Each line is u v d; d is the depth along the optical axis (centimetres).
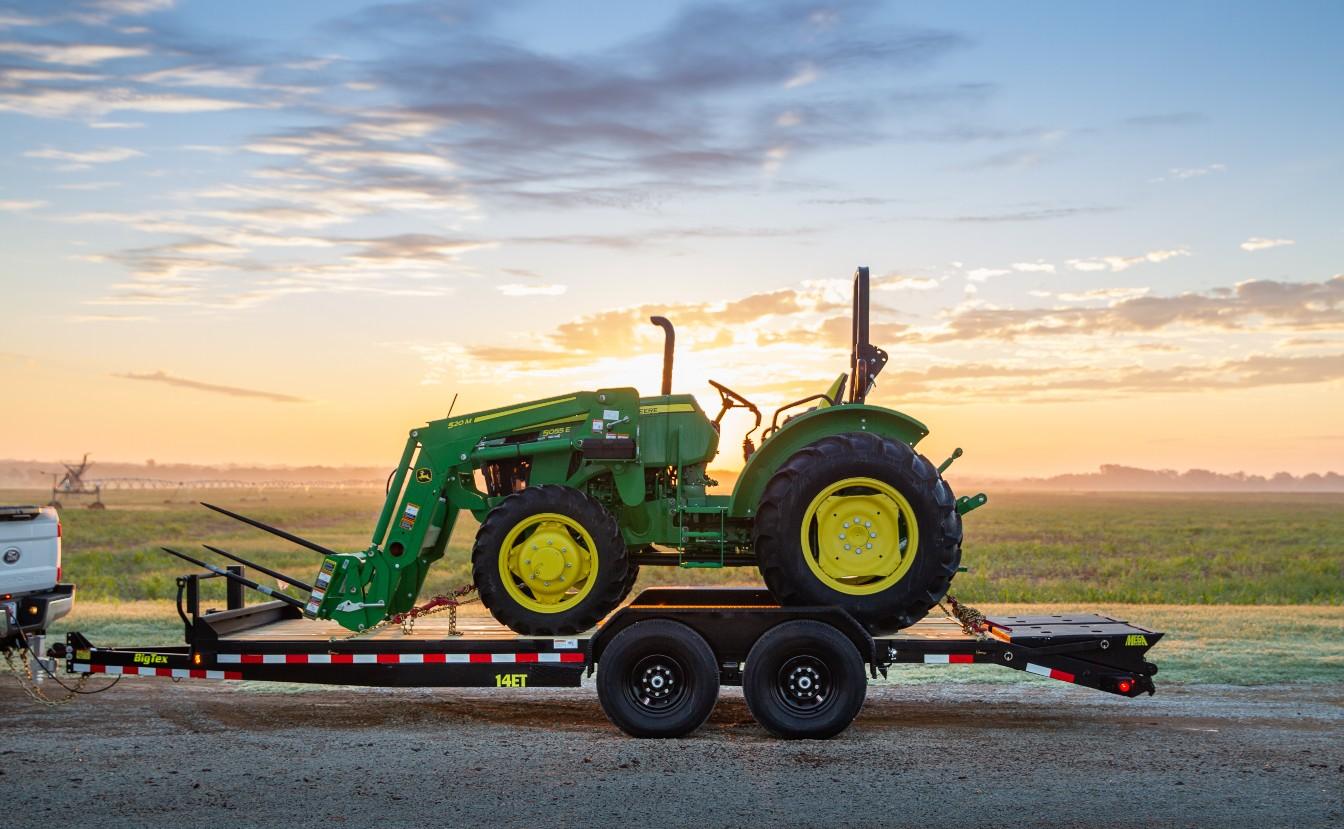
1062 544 4522
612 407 866
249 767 696
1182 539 4984
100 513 7650
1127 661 796
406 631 841
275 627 896
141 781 662
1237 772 684
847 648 768
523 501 822
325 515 8131
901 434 829
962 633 829
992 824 582
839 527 798
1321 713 863
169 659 814
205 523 6438
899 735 785
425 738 777
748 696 771
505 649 791
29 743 760
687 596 912
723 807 611
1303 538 5072
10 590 872
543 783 659
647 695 780
